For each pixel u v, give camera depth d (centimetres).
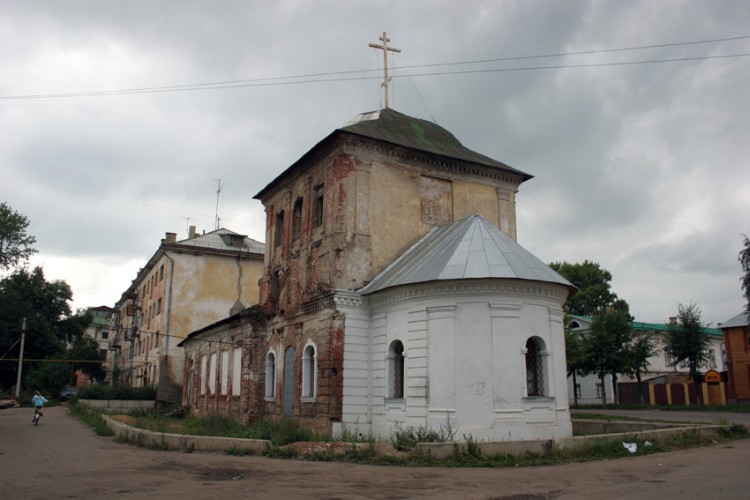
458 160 2630
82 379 9081
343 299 2266
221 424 2562
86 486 1180
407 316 2094
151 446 1956
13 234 4541
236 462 1527
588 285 6750
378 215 2447
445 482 1178
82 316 7438
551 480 1180
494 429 1844
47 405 5559
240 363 3170
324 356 2294
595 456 1493
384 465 1439
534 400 1905
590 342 4728
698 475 1184
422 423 1950
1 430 2844
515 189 2831
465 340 1927
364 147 2472
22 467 1494
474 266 1978
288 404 2580
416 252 2389
